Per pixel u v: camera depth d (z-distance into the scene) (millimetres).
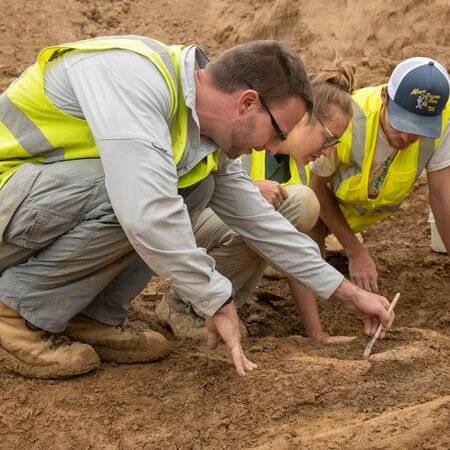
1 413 3914
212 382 4129
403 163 5324
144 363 4406
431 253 6414
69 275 3980
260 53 3736
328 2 9133
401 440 3652
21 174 3902
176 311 4828
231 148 3932
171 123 3830
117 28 9609
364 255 5535
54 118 3887
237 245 4707
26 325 4102
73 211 3889
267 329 5324
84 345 4195
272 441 3719
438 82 4906
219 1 9781
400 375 4125
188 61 3840
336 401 3965
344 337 4824
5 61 8891
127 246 3971
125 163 3543
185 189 4152
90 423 3877
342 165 5406
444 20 8570
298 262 4328
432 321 5406
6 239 3947
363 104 5250
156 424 3896
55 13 9570
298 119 3855
